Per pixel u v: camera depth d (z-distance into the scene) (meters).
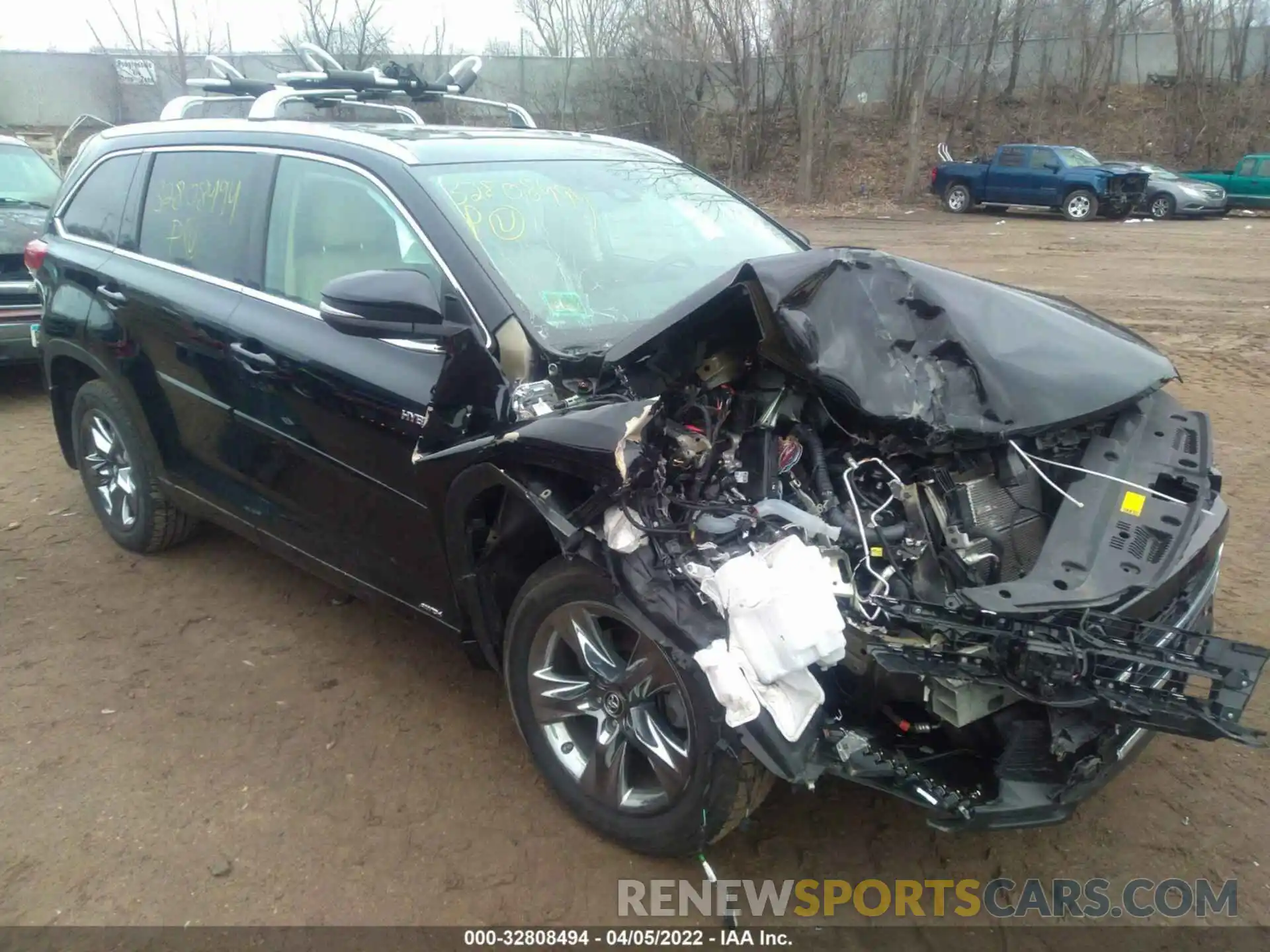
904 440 2.93
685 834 2.81
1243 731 2.29
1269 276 13.98
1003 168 24.84
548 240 3.60
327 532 3.81
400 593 3.59
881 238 19.78
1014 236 19.91
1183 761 3.47
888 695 2.59
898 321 3.05
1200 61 31.33
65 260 4.82
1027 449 3.02
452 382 3.10
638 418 2.74
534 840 3.09
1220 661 2.38
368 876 2.95
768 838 3.11
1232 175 24.97
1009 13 32.84
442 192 3.52
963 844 3.10
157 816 3.19
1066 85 33.66
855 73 34.00
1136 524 2.78
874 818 3.20
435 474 3.17
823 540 2.68
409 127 4.16
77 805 3.23
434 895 2.89
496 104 5.30
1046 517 2.96
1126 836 3.12
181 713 3.72
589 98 30.92
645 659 2.77
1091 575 2.61
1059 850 3.07
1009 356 3.03
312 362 3.56
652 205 4.14
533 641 3.08
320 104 5.09
